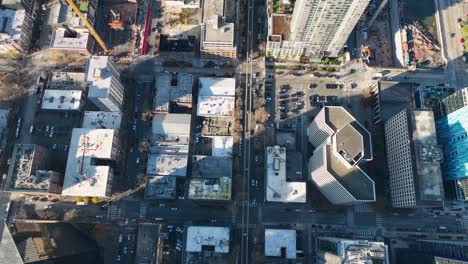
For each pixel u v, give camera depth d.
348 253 181.38
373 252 181.38
